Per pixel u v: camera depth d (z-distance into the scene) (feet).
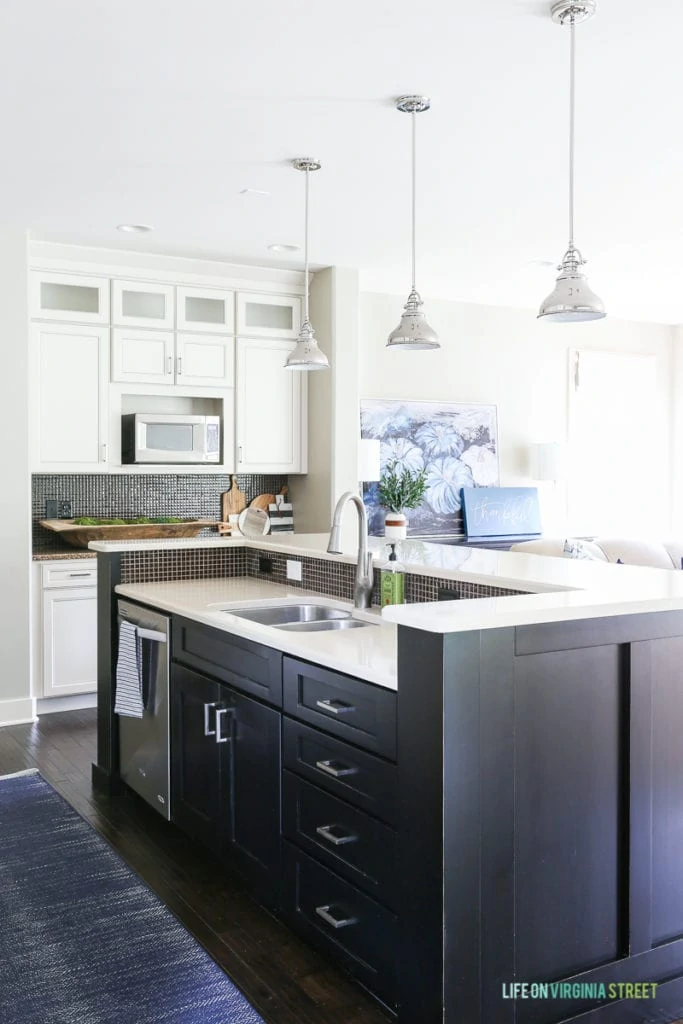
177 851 10.56
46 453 17.03
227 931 8.62
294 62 9.70
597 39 9.15
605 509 25.46
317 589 11.75
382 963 6.97
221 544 13.47
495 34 9.07
